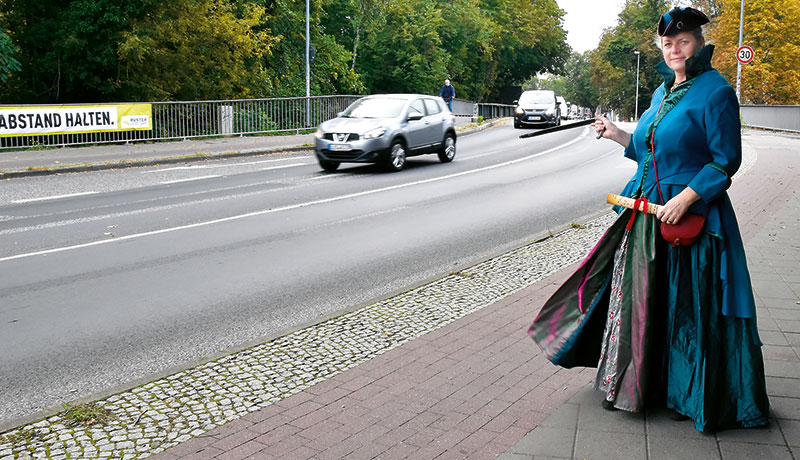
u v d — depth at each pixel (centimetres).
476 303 678
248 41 3297
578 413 418
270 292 742
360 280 789
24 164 1733
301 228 1071
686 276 388
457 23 5969
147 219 1134
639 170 409
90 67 2833
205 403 458
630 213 405
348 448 387
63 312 673
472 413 427
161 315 666
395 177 1677
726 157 373
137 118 2273
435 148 1962
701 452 366
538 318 435
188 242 970
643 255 393
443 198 1370
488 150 2442
